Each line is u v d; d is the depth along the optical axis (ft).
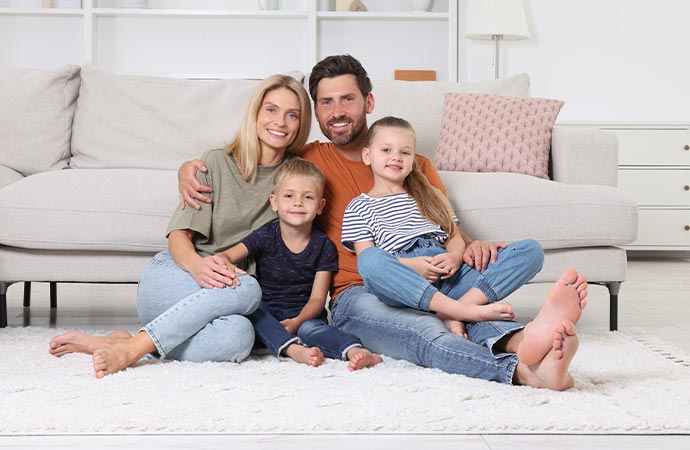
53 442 4.70
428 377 6.02
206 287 6.71
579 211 8.48
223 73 18.04
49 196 8.27
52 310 10.46
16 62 18.38
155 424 4.92
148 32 18.48
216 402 5.39
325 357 6.88
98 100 10.37
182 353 6.67
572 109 17.74
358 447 4.65
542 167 9.85
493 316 6.29
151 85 10.52
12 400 5.41
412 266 6.88
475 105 10.29
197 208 7.47
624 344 7.71
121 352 6.23
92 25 17.75
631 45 17.67
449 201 8.48
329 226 7.75
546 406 5.34
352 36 18.48
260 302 7.00
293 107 7.74
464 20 17.88
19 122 10.18
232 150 7.79
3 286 8.46
